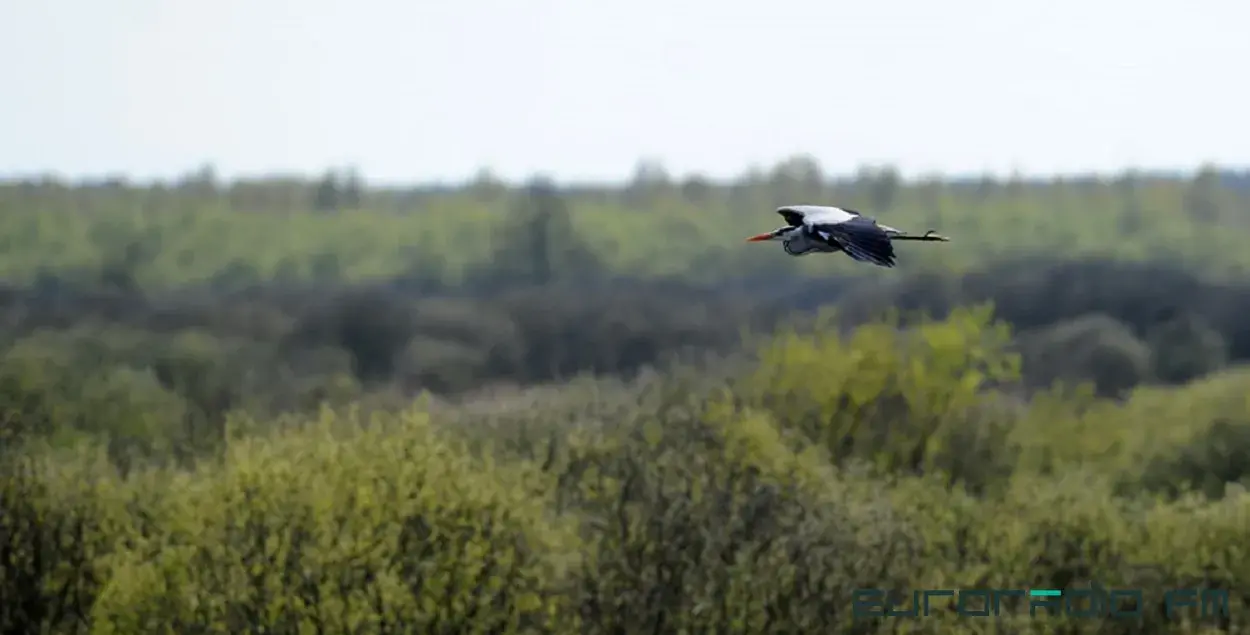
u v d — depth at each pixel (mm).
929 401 32375
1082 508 24422
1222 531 23812
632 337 62531
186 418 36156
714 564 21000
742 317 63469
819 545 21562
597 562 21344
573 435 24594
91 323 62438
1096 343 56844
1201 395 35250
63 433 32938
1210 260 73562
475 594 20266
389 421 23156
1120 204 82562
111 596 20562
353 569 19984
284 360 60594
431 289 82625
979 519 24500
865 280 68750
